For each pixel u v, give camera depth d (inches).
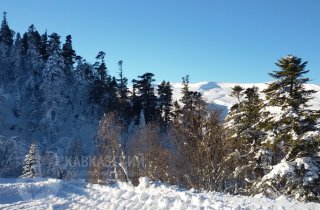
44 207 583.5
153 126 1481.3
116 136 1240.2
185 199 578.9
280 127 812.0
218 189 1144.8
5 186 716.7
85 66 4222.4
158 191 676.1
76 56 4062.5
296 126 785.6
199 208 502.9
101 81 3363.7
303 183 754.8
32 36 4296.3
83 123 3422.7
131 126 2795.3
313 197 761.0
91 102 3395.7
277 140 805.9
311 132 757.3
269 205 555.2
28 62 4104.3
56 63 3543.3
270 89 861.2
